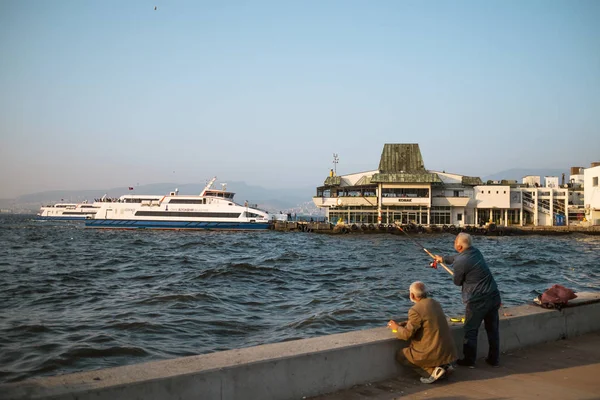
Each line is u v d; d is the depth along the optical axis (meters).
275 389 6.47
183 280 29.91
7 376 12.55
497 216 100.75
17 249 57.03
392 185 98.19
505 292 26.70
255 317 19.50
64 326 17.73
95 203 170.75
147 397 5.60
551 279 32.38
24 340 15.85
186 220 97.44
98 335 16.38
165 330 17.16
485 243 72.25
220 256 48.50
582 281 31.56
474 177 102.38
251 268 35.19
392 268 38.06
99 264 40.50
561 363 8.35
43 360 13.73
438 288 26.48
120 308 21.06
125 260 43.75
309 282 30.22
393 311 20.36
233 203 98.69
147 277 31.83
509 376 7.70
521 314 9.34
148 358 14.09
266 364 6.41
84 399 5.28
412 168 103.94
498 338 8.22
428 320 7.41
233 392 6.14
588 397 6.83
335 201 101.06
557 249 61.03
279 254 51.50
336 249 59.75
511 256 48.12
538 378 7.61
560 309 9.83
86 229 107.31
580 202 105.06
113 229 102.69
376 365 7.43
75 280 30.53
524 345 9.21
